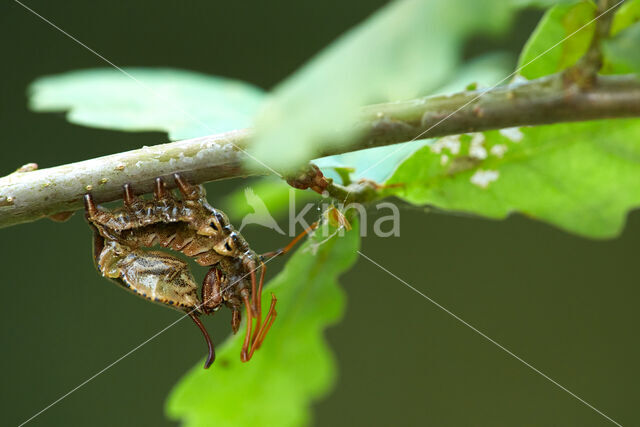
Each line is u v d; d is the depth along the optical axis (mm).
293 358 291
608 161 286
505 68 295
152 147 273
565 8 276
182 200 276
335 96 236
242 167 272
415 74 235
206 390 292
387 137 269
